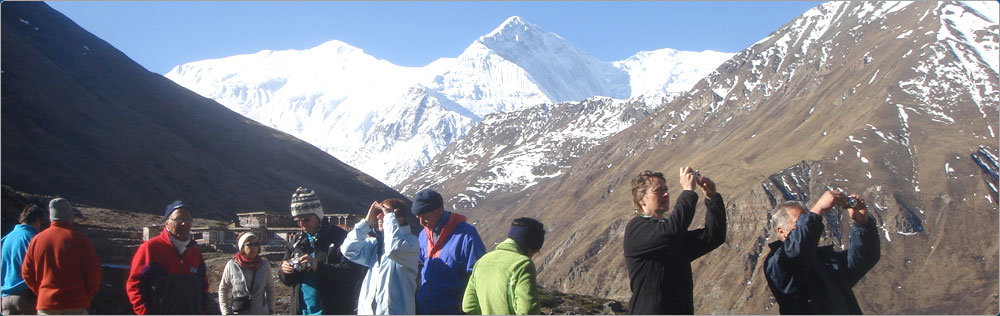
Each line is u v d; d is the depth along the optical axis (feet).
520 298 31.55
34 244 37.11
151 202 233.35
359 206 327.06
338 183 344.08
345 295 38.91
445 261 36.99
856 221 33.81
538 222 33.73
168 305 38.40
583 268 561.84
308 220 39.93
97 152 242.17
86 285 37.88
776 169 578.25
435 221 37.78
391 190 368.07
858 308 33.60
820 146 601.21
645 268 30.91
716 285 455.22
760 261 459.73
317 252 40.06
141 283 38.42
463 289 36.88
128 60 353.92
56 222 37.70
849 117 640.17
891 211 491.31
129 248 122.72
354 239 37.55
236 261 42.96
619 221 604.90
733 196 536.83
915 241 467.11
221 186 277.85
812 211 32.58
